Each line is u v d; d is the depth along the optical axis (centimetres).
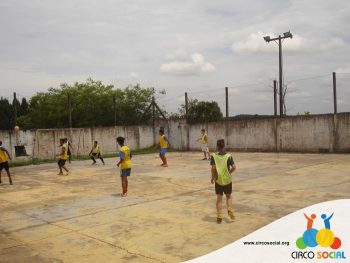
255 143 2514
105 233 741
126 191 1106
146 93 3653
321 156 2027
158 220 816
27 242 709
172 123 2955
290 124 2350
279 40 2605
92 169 1814
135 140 2875
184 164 1889
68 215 898
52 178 1548
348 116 2116
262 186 1170
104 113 3509
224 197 1029
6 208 1009
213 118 3000
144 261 588
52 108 3784
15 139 2248
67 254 636
